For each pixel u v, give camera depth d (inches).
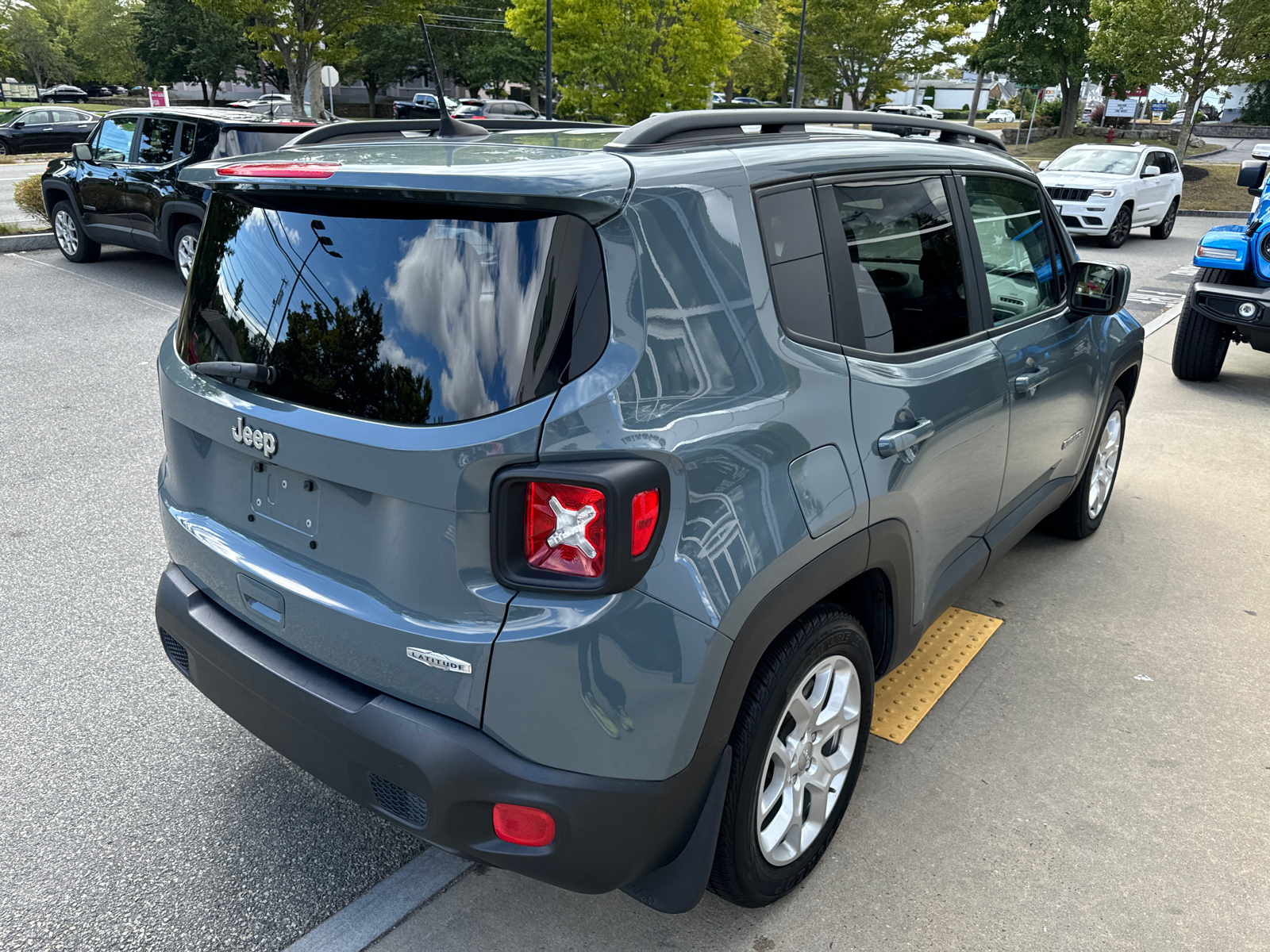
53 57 2960.1
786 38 1643.7
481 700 69.2
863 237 94.2
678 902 78.9
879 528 90.4
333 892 93.4
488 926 89.5
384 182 69.4
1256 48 989.2
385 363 71.0
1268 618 152.6
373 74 2117.4
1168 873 97.6
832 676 90.7
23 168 951.6
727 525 72.1
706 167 77.2
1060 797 109.1
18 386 256.1
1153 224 661.9
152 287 385.4
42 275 403.2
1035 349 127.6
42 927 88.4
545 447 64.8
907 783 110.7
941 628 147.3
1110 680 134.2
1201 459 227.5
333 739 75.7
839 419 85.0
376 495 71.9
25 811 103.5
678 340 71.3
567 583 65.9
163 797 106.3
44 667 130.9
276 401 77.7
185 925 89.0
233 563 84.1
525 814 70.1
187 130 361.1
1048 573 167.0
